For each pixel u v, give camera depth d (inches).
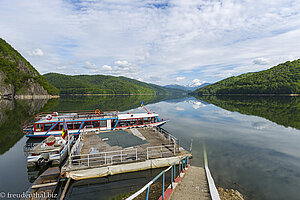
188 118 1929.1
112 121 1185.4
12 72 5610.2
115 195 492.1
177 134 1237.7
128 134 997.2
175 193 381.4
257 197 489.1
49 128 1110.4
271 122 1684.3
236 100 4825.3
